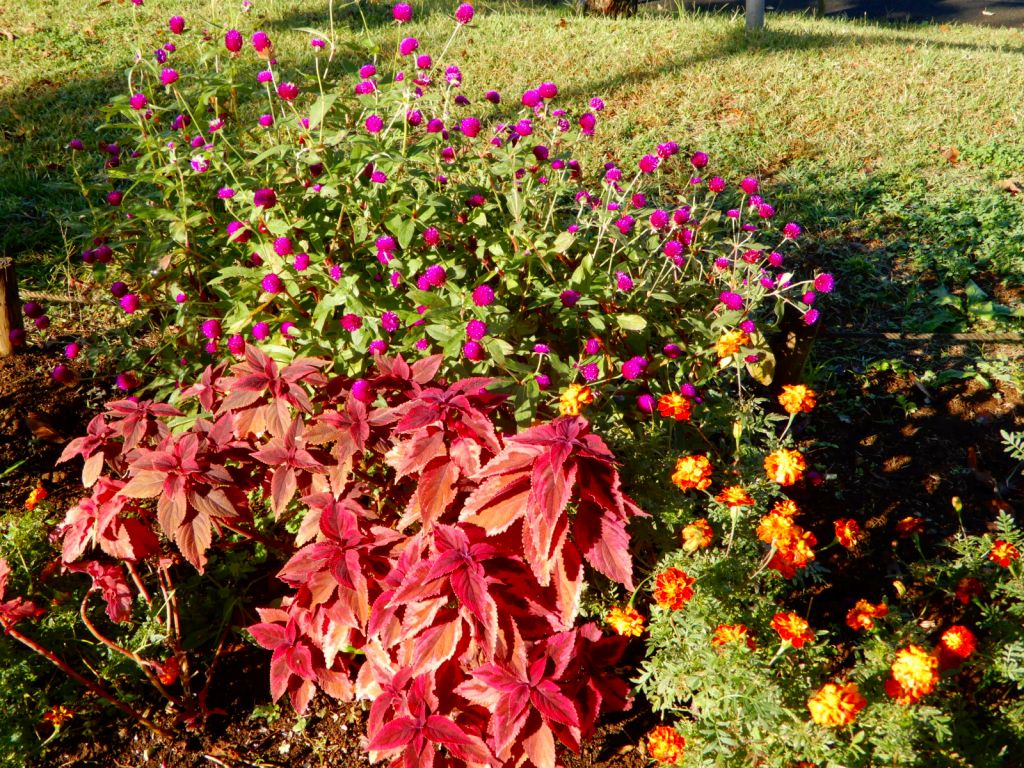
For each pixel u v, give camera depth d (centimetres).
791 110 658
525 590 213
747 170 578
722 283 369
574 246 332
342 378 246
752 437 347
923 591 304
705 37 814
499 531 206
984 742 228
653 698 240
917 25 1180
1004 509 341
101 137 584
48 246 486
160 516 217
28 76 700
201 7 880
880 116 653
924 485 355
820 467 365
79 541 239
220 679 281
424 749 212
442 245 319
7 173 541
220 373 262
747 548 266
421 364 240
